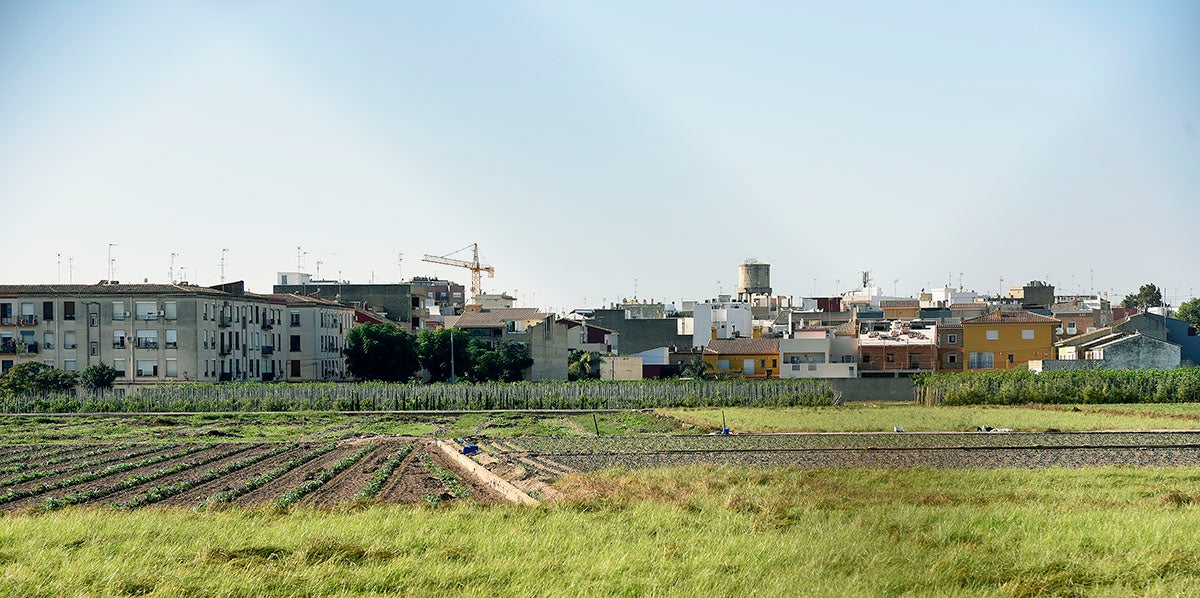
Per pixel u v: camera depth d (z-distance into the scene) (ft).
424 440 272.92
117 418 360.07
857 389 401.29
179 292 432.66
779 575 98.43
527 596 92.27
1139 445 231.30
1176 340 538.06
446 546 109.81
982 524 118.21
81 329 433.48
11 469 205.36
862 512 125.80
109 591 93.97
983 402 383.24
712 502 136.46
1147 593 91.97
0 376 399.44
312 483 173.17
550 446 246.27
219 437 288.10
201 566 101.96
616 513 130.52
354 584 96.12
